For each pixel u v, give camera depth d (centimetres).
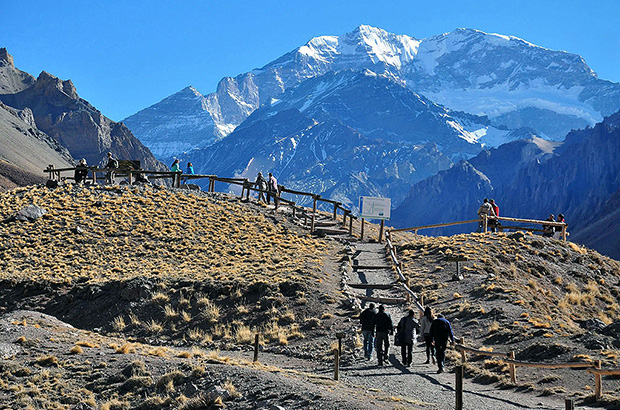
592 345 2367
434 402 1833
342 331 2864
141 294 3372
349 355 2500
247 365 2259
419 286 3500
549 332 2569
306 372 2262
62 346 2459
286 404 1748
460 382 1596
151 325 3148
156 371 2148
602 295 3722
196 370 2088
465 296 3250
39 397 1962
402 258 4153
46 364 2242
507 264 3847
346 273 3756
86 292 3459
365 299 3334
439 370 2236
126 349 2438
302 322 3033
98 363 2252
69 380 2114
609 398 1803
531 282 3572
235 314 3164
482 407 1777
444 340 2225
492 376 2172
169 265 3997
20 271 3847
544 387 2033
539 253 4106
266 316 3114
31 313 2958
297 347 2736
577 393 1923
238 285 3403
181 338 3008
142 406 1906
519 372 2227
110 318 3250
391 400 1795
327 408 1669
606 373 1809
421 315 2783
